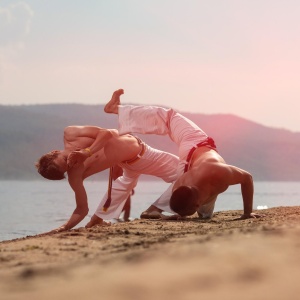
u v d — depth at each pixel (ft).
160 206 31.71
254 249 11.32
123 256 12.60
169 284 8.66
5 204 99.91
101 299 8.18
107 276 9.71
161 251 12.36
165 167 32.12
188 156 29.68
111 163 29.84
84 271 10.64
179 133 30.68
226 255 10.69
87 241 19.11
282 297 7.89
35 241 19.65
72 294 8.66
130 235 21.01
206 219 30.63
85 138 28.45
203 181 26.58
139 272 9.65
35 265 13.62
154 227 25.35
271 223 22.00
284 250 11.21
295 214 28.25
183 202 25.88
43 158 27.68
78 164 27.66
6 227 54.39
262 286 8.41
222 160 27.96
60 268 11.43
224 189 27.22
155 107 31.71
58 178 27.73
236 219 28.25
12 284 10.09
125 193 31.42
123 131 31.55
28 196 145.28
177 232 21.86
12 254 16.33
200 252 11.18
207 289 8.30
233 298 7.87
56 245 18.08
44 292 9.01
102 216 30.91
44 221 61.57
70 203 104.53
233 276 9.04
